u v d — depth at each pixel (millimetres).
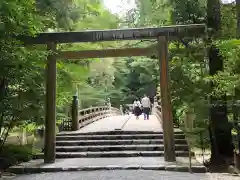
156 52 7371
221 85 6023
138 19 12508
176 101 6785
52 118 7422
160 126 11375
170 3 8844
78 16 10930
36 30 6551
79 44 10500
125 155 8164
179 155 7965
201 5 7902
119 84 31812
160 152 8078
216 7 6918
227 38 6383
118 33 7270
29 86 6891
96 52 7500
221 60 6730
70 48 10344
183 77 6730
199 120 6602
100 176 5867
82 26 12219
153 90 31812
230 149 6703
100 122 14289
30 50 6773
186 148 8297
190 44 7371
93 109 15180
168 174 5992
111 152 8266
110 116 20594
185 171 6320
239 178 5547
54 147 7445
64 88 9383
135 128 10656
